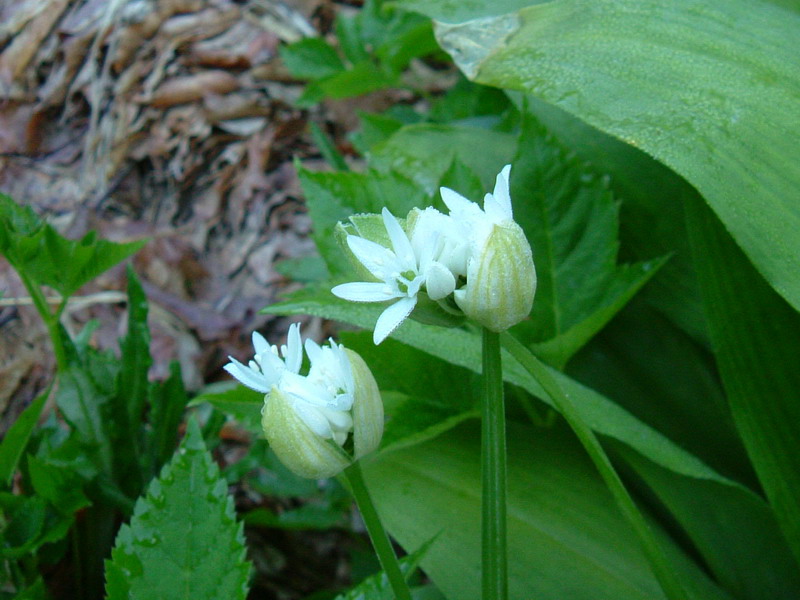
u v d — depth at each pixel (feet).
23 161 1.67
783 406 0.69
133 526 0.55
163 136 1.69
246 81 1.76
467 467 0.74
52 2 1.83
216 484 0.55
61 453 0.80
